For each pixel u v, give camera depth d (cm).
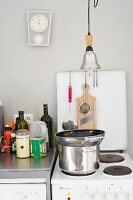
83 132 171
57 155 192
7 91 214
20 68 214
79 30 211
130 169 158
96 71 206
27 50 213
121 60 211
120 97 205
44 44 208
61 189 145
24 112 213
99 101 205
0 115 195
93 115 203
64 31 212
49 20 207
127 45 211
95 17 211
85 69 187
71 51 212
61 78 207
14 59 214
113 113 205
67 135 162
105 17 210
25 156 170
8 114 214
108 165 171
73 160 149
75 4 211
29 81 214
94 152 152
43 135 183
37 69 213
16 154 175
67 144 150
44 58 213
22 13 212
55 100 213
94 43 211
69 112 206
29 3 212
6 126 187
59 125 205
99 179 146
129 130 212
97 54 212
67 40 212
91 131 173
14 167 150
